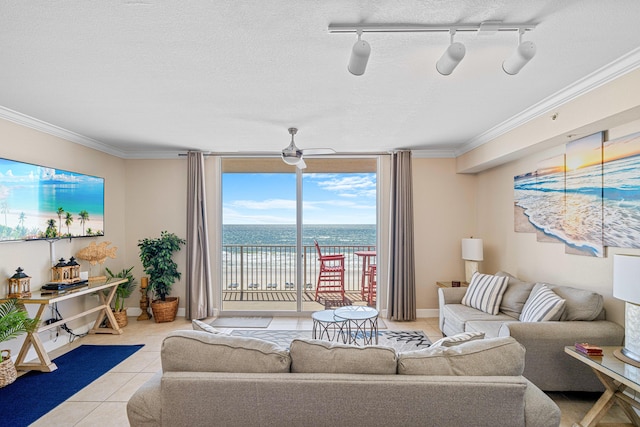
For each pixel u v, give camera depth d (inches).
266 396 61.1
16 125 136.8
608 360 88.4
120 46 83.7
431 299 209.8
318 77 102.4
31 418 100.1
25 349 131.9
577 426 94.0
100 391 116.8
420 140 182.9
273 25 75.1
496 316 143.1
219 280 213.2
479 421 60.2
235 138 176.6
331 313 143.2
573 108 113.0
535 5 68.6
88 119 142.9
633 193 103.7
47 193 148.0
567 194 132.6
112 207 200.1
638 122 101.9
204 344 66.3
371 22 74.7
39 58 89.4
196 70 97.2
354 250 275.0
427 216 210.5
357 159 221.8
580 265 127.4
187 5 67.7
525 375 107.3
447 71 79.5
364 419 60.6
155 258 193.2
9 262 134.3
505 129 152.7
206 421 61.5
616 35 79.4
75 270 157.2
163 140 180.4
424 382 60.5
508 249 176.9
